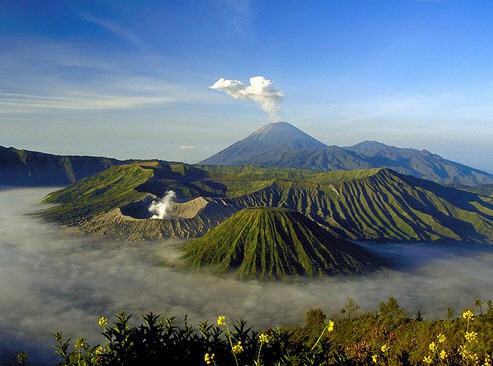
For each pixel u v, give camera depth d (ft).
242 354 44.04
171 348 44.73
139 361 42.83
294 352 44.16
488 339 121.29
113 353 43.50
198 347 45.21
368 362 66.33
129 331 44.98
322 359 42.65
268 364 43.16
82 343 46.68
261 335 44.47
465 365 69.10
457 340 138.51
